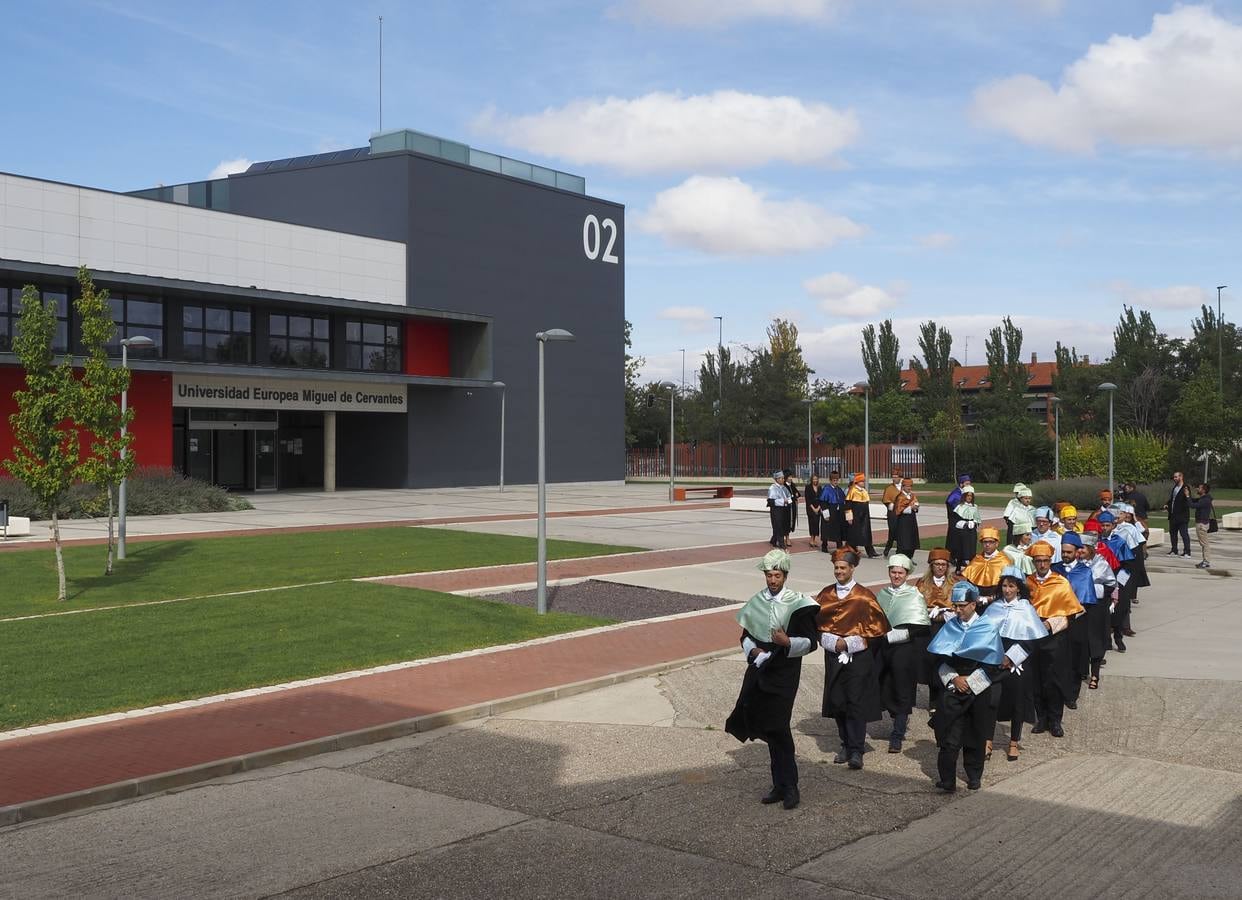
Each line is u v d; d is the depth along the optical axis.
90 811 7.81
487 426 50.19
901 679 9.43
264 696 11.06
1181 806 7.90
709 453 71.50
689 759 9.17
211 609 15.46
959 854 6.88
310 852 6.92
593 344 55.62
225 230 40.50
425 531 27.62
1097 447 49.62
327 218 48.22
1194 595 19.45
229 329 40.91
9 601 16.36
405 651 13.34
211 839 7.18
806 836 7.22
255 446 45.09
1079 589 11.48
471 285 49.16
